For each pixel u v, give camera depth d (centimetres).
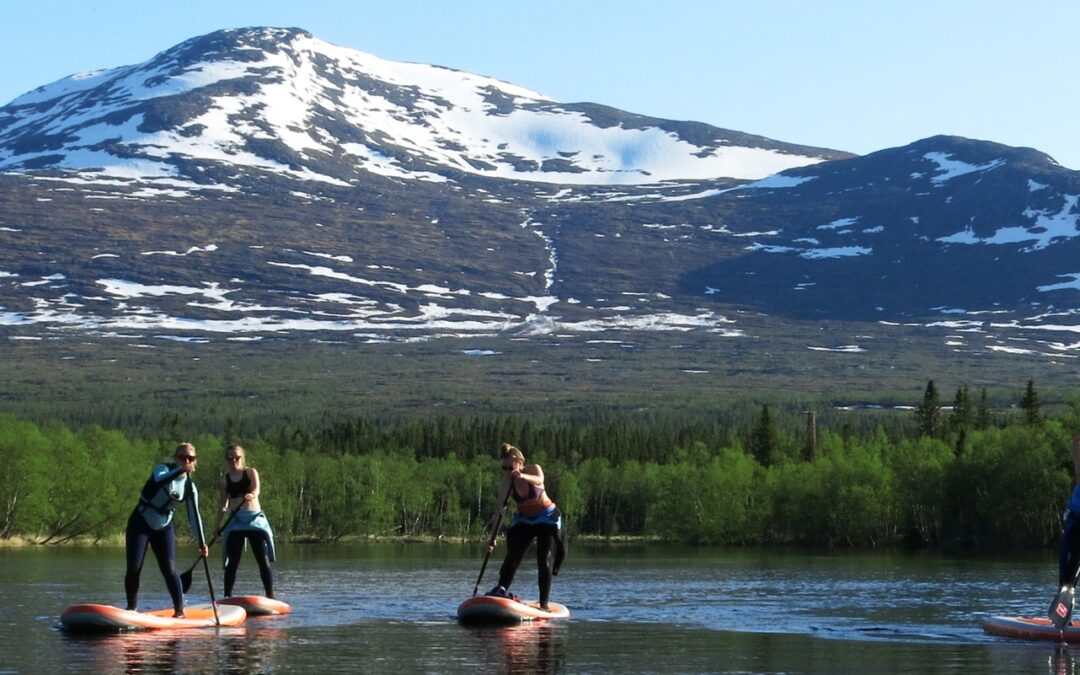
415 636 2439
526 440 17512
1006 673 1975
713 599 3709
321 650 2197
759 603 3541
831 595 3925
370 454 15475
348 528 13162
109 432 11419
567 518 14700
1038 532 10294
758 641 2428
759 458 14300
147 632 2433
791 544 11506
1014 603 3591
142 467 10869
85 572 4812
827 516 11150
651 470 14912
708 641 2419
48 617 2778
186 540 10362
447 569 5572
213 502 11450
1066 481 9806
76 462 9619
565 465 16000
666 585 4456
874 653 2238
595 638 2456
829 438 15112
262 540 2928
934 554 8538
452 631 2536
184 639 2342
